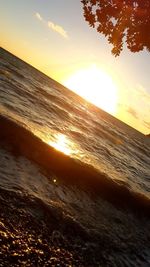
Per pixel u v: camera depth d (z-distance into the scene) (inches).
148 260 274.1
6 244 175.9
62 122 868.6
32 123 542.3
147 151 2023.9
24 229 202.4
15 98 759.1
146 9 231.9
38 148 374.0
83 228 257.1
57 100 1626.5
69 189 336.8
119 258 245.3
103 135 1280.8
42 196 269.9
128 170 705.6
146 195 468.1
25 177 290.2
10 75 1402.6
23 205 231.5
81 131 929.5
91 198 351.6
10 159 311.9
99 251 236.8
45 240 206.2
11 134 369.7
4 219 198.7
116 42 259.1
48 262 184.9
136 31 243.1
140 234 332.8
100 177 399.2
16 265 164.4
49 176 334.0
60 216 252.1
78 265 201.6
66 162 380.5
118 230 304.7
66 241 222.1
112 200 384.2
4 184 247.1
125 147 1381.6
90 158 549.3
